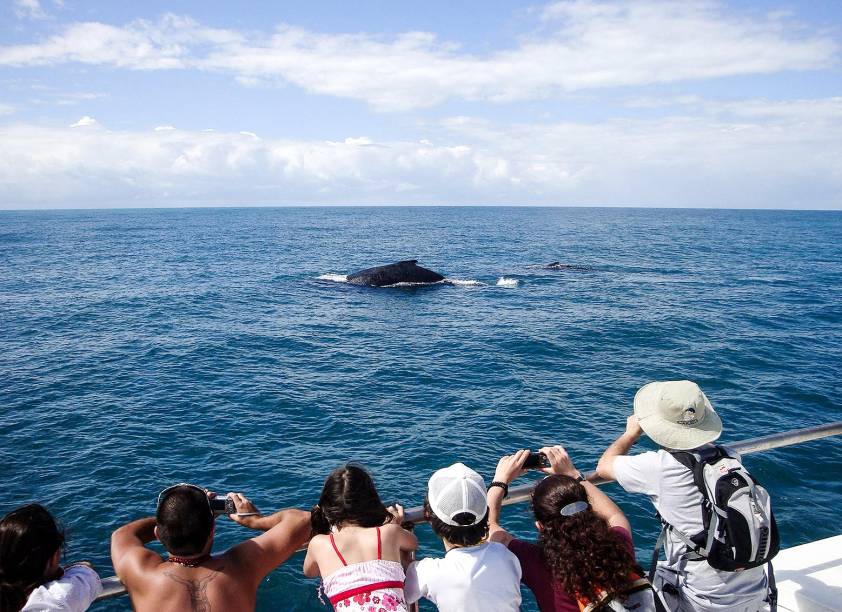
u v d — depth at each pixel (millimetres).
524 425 14398
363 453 12945
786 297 33438
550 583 3148
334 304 30703
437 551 9641
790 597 4312
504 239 85188
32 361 19984
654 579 3619
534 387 17188
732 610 3373
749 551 3152
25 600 2914
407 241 80375
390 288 35562
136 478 11922
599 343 22203
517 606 3137
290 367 19359
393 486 11547
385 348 21734
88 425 14484
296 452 13031
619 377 18188
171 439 13703
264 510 10852
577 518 3039
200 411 15391
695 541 3334
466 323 25875
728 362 19750
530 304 30422
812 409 15625
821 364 19625
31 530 2934
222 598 2957
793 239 91875
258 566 3143
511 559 3195
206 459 12719
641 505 10547
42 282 38375
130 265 48812
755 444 4227
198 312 28625
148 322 26250
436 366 19406
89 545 9875
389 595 2998
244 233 100125
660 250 66312
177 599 2912
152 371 18875
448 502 3096
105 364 19609
